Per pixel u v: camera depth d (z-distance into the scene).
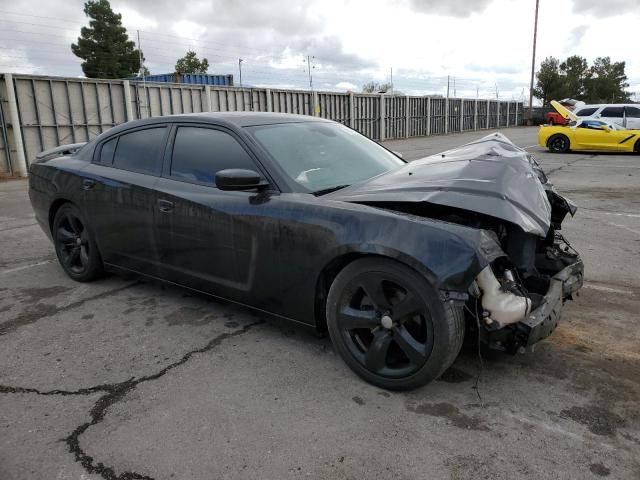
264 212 3.06
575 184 10.16
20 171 14.38
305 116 4.11
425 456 2.23
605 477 2.09
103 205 4.07
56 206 4.59
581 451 2.25
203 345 3.31
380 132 29.56
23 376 2.96
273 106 22.77
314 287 2.93
